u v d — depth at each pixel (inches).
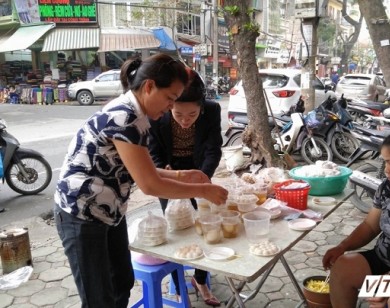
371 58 1792.6
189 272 122.9
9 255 126.1
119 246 82.4
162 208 103.4
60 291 116.9
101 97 660.7
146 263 87.2
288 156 228.7
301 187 86.7
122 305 85.1
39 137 373.1
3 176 198.7
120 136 63.9
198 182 81.8
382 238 84.0
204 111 97.7
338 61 1347.2
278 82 322.7
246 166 219.3
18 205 198.4
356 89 517.7
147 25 807.7
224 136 343.0
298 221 80.4
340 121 259.8
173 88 64.9
